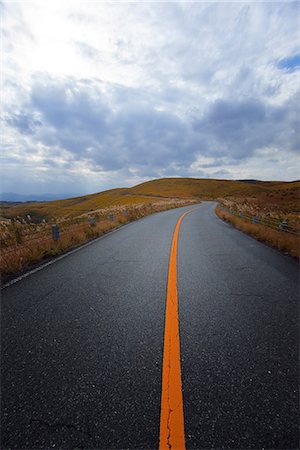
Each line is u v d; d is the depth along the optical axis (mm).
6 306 3271
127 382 1854
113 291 3775
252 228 10125
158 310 3098
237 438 1410
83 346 2342
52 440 1416
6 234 7652
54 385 1839
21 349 2305
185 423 1502
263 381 1864
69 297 3561
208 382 1847
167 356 2166
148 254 6359
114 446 1371
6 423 1531
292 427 1479
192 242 8141
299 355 2186
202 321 2801
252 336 2490
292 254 6176
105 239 9000
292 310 3098
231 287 3910
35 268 5176
